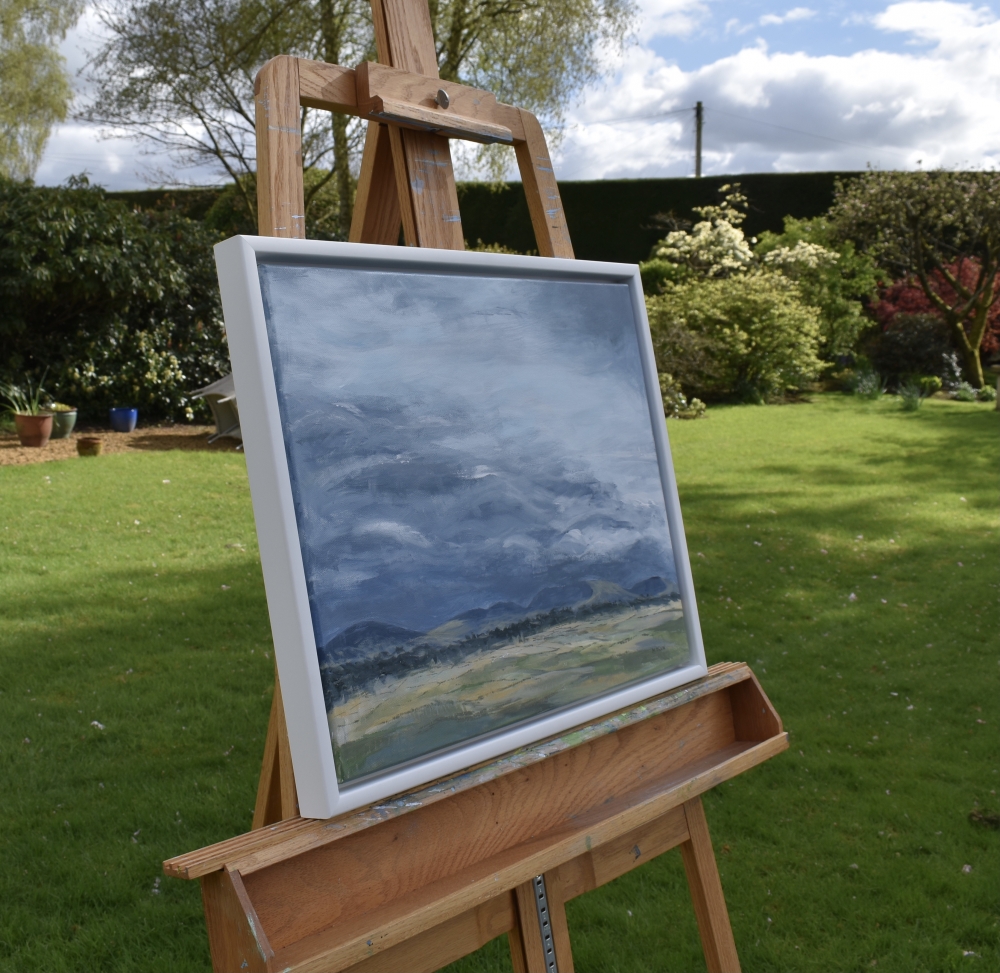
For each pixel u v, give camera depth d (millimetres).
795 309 15664
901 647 4516
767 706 1737
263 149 1309
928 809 2912
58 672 4008
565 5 12938
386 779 1151
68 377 11102
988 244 17062
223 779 3039
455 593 1296
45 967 2125
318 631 1127
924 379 17141
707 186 21609
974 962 2189
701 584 5590
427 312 1346
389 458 1251
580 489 1523
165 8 12805
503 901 1345
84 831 2709
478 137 1636
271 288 1159
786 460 10273
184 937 2244
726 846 2729
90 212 10586
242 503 7641
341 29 13000
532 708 1374
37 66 19359
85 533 6508
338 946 1035
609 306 1661
